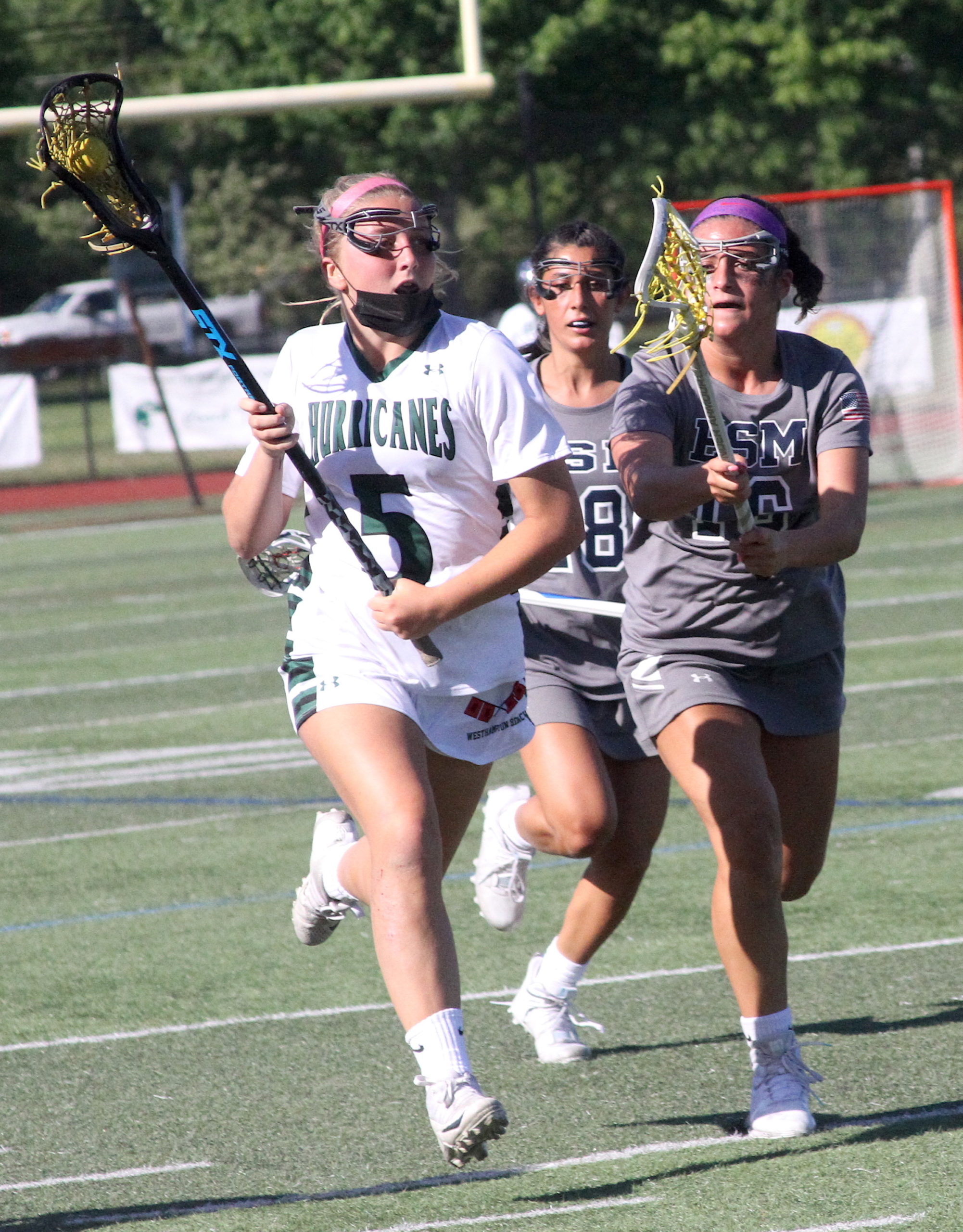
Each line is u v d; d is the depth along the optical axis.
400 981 12.38
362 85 64.19
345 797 13.20
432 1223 12.68
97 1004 19.34
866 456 15.19
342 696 13.34
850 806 27.02
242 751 33.78
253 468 13.74
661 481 14.56
